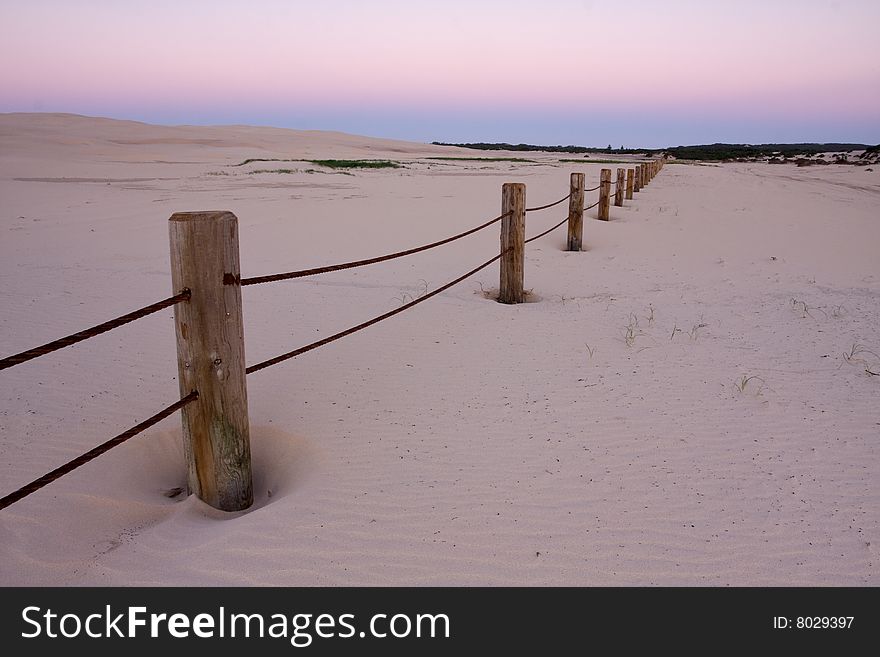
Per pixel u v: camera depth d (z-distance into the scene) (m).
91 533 3.56
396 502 3.75
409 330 6.69
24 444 4.39
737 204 18.73
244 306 7.52
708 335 6.60
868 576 3.20
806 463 4.18
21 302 7.58
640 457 4.24
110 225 13.09
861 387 5.32
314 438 4.50
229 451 3.73
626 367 5.72
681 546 3.40
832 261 10.48
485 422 4.71
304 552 3.34
